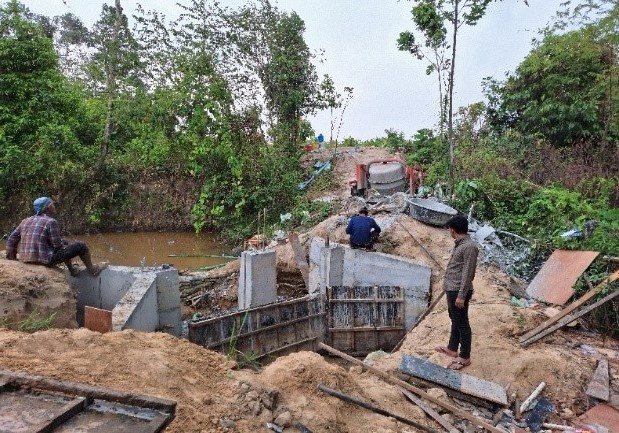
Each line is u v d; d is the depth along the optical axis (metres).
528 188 11.81
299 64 19.11
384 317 8.86
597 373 5.74
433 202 11.51
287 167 18.00
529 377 5.66
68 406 2.47
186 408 3.54
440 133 16.98
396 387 5.38
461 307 5.67
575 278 7.69
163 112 16.72
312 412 4.09
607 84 14.88
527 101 17.08
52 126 15.66
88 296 7.27
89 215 16.80
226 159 17.19
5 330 4.49
